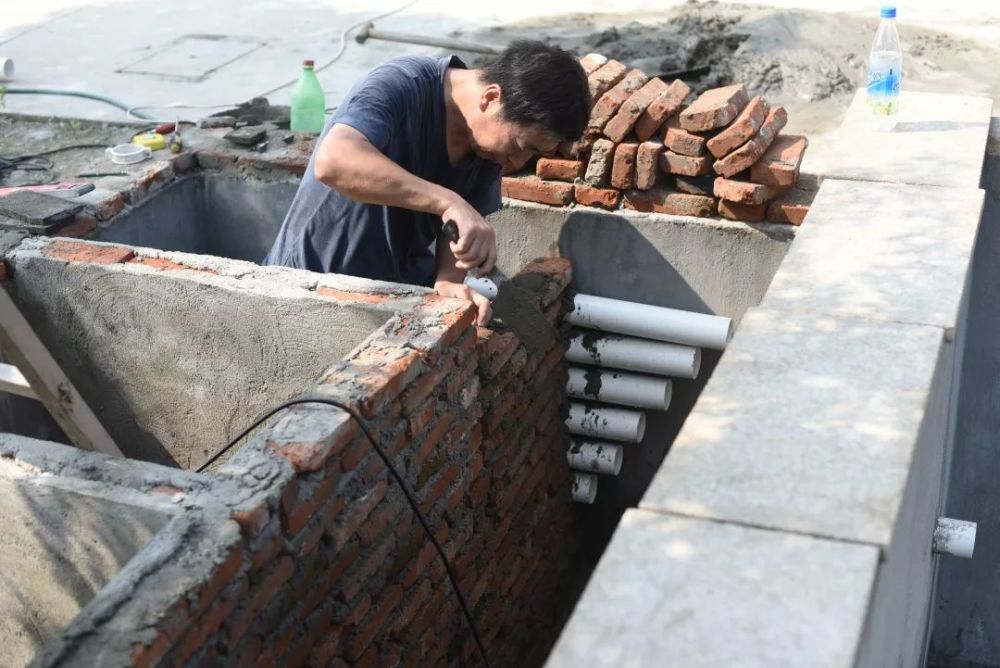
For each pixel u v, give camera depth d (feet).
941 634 16.01
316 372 11.30
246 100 22.74
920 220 10.18
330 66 24.72
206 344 11.68
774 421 6.97
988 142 12.72
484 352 11.40
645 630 5.35
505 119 10.32
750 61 22.93
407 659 10.60
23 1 31.22
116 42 27.22
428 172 11.09
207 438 12.35
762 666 5.12
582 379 14.65
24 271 12.00
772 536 5.92
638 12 26.78
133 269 11.57
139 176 14.71
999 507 14.74
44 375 9.91
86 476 8.39
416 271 12.39
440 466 10.80
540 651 14.75
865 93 14.16
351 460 8.84
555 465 14.87
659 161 13.30
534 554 14.39
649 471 15.72
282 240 11.91
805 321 8.24
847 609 5.41
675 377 14.82
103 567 8.61
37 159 15.62
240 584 7.65
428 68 10.72
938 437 9.58
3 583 9.09
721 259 13.42
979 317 13.46
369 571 9.54
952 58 23.11
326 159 10.10
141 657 6.64
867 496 6.22
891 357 7.70
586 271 14.25
